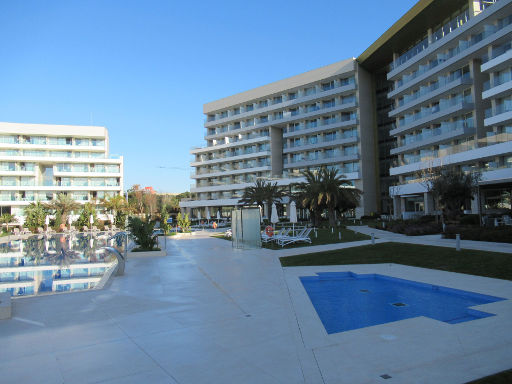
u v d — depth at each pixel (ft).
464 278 34.01
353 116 190.70
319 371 14.78
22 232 171.73
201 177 258.16
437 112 133.90
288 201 194.39
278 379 14.11
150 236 65.87
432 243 57.62
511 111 100.22
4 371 15.29
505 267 36.17
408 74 157.58
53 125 233.55
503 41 109.60
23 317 23.57
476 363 15.01
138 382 14.10
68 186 227.61
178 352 17.19
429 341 17.89
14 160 223.30
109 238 117.29
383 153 192.34
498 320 21.01
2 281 41.11
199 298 28.37
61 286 37.70
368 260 47.06
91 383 14.07
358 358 16.02
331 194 118.83
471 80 121.90
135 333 20.08
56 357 16.78
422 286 32.89
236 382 13.93
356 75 189.78
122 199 214.48
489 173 99.14
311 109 207.00
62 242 105.40
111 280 36.99
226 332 20.04
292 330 20.24
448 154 117.70
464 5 135.74
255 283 33.96
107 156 250.98
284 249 62.90
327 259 49.03
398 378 13.88
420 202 161.07
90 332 20.39
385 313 25.57
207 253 61.11
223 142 256.32
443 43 130.41
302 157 207.31
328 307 27.55
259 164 231.50
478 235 62.23
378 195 189.37
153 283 35.14
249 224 70.44
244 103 241.96
